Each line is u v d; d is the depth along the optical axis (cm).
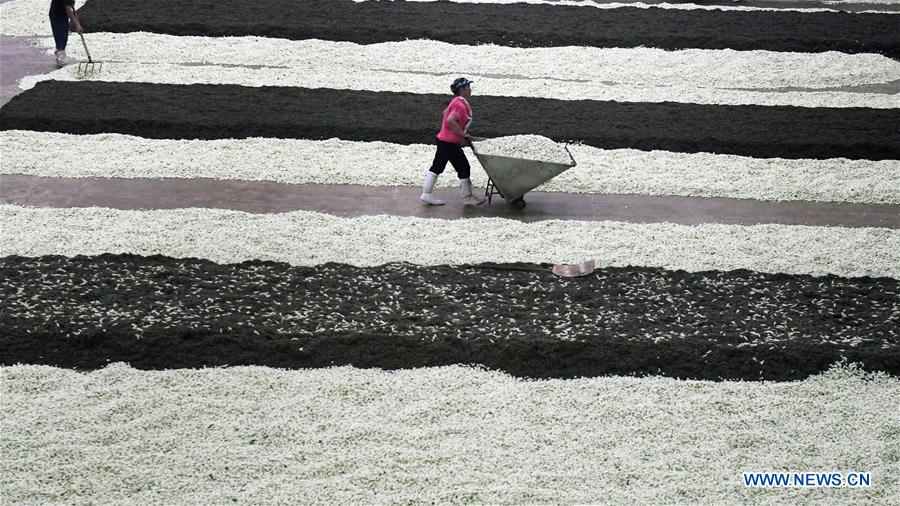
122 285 1534
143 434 1201
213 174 1966
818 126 2258
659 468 1169
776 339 1430
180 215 1786
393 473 1148
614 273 1620
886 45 2814
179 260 1628
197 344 1387
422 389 1305
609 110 2330
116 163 1988
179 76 2459
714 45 2798
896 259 1695
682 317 1490
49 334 1388
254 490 1109
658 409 1277
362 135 2153
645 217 1850
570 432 1226
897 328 1475
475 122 2214
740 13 3123
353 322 1454
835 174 2036
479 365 1360
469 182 1869
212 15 2898
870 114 2348
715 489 1133
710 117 2300
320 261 1644
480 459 1176
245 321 1445
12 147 2042
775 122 2278
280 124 2170
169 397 1272
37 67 2509
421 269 1622
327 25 2838
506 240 1734
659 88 2494
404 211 1852
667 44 2797
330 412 1255
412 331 1430
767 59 2697
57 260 1609
